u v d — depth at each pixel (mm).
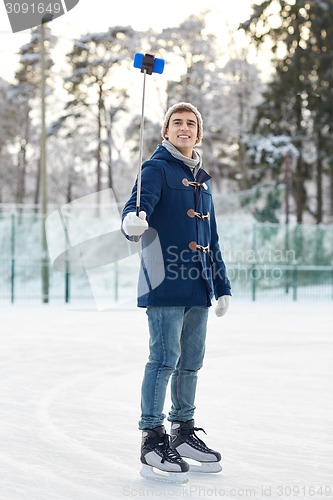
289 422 7887
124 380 10883
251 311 27141
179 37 50781
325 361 13164
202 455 5934
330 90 52156
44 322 21250
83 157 58094
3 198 68812
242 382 10695
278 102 51875
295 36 51875
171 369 5949
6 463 6191
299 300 34562
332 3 51875
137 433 7352
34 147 63594
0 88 64625
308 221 62281
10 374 11414
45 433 7340
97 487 5492
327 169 53938
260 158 51719
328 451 6633
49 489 5438
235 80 53906
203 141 56469
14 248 33062
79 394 9656
